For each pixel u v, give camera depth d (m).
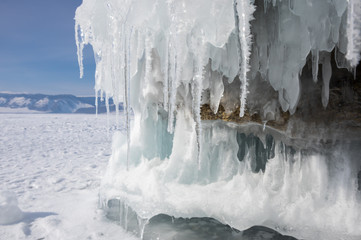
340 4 1.96
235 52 2.46
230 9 2.16
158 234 2.57
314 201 2.51
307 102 2.52
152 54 3.12
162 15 2.48
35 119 28.66
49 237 2.61
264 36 2.36
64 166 6.46
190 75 2.60
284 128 2.65
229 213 2.65
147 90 3.24
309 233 2.32
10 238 2.58
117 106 2.88
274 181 2.78
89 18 2.98
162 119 3.54
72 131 16.08
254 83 2.69
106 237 2.60
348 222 2.30
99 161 7.15
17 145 10.09
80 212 3.28
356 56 1.98
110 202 3.62
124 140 3.90
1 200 3.02
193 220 2.82
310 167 2.64
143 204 2.90
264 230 2.51
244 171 2.94
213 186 2.99
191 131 3.18
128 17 2.48
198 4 2.20
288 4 2.20
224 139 3.07
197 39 2.31
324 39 2.13
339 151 2.52
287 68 2.34
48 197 3.94
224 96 2.84
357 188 2.45
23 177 5.27
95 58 3.41
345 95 2.36
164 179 3.13
